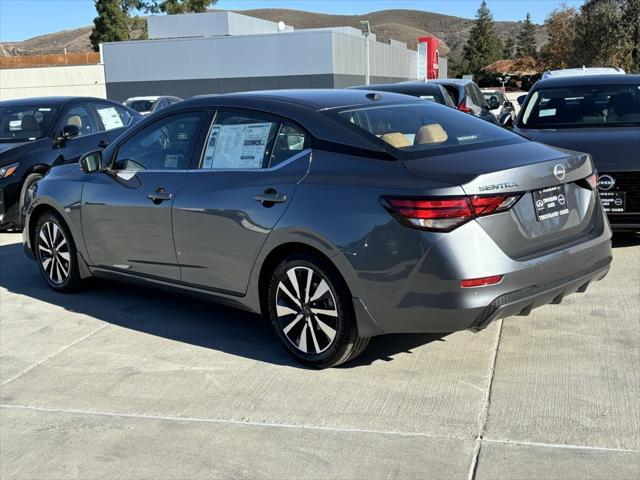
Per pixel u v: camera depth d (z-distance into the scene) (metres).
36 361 4.86
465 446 3.47
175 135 5.21
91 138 9.72
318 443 3.58
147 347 5.01
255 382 4.33
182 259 5.03
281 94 4.95
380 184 3.99
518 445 3.45
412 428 3.67
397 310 3.96
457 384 4.15
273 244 4.39
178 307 5.87
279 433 3.70
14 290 6.55
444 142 4.41
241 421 3.86
